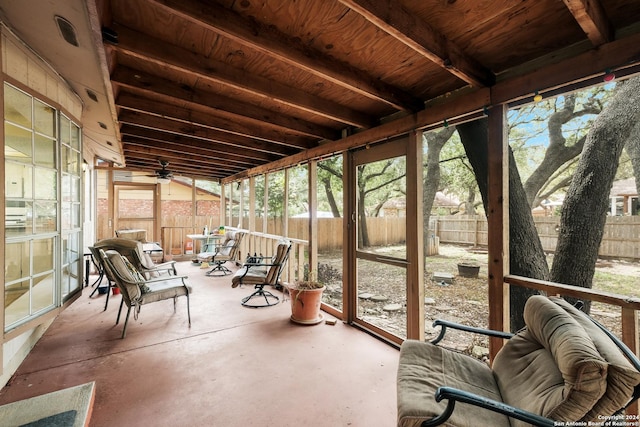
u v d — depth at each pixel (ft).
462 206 38.70
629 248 20.49
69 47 6.15
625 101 9.05
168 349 8.91
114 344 9.20
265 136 12.69
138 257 12.76
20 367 7.76
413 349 5.99
